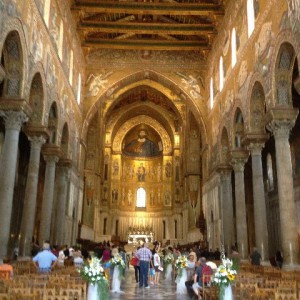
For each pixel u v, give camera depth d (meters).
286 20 13.91
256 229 17.45
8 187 13.99
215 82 27.08
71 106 25.03
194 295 10.88
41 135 17.66
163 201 49.78
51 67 19.19
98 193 37.44
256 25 17.64
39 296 5.78
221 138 24.52
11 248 20.77
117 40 29.11
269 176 25.39
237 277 8.58
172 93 35.66
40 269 9.91
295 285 6.76
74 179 26.66
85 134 30.45
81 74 29.39
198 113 30.52
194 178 35.31
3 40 12.35
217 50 26.61
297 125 21.28
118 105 44.72
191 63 31.41
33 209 17.16
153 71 31.33
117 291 12.37
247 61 18.95
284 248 14.09
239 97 20.28
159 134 49.50
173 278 18.19
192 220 34.59
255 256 15.90
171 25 26.94
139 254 14.14
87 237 32.91
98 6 24.14
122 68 31.31
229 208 23.53
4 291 5.43
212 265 10.43
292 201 14.46
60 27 21.30
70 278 7.72
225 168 24.12
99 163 36.91
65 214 24.06
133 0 24.75
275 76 15.11
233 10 22.16
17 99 14.32
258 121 18.22
